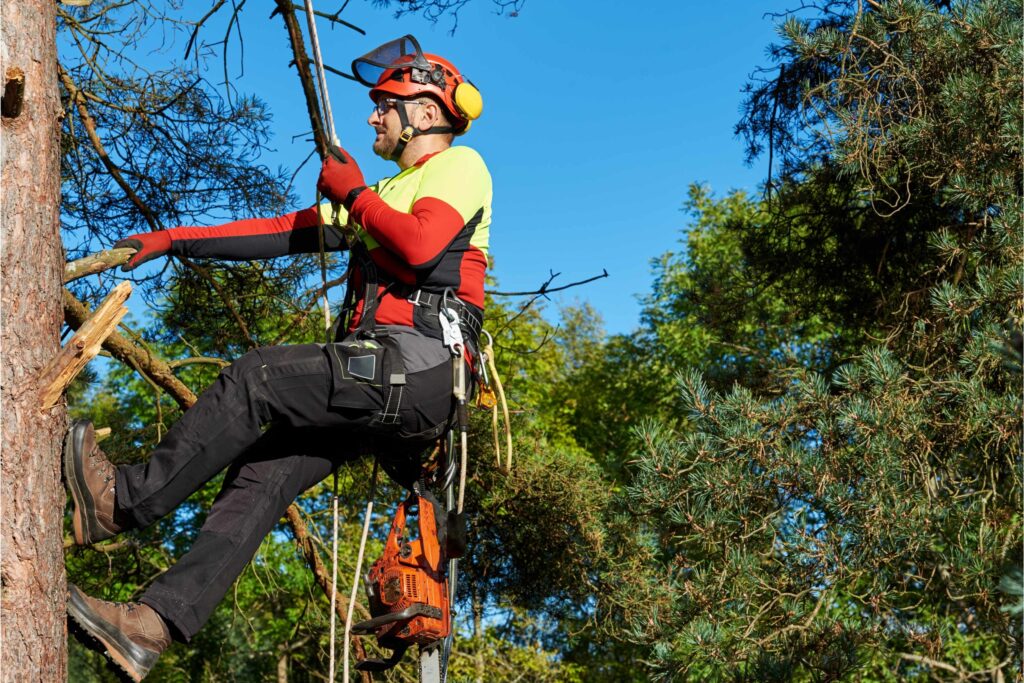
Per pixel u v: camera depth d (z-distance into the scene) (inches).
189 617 93.2
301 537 300.4
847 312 425.1
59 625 87.2
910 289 374.0
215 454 96.3
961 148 296.0
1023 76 284.0
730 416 295.3
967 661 397.4
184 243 118.0
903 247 381.4
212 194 280.4
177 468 94.9
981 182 294.7
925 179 316.2
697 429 303.7
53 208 92.9
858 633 281.9
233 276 289.7
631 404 853.8
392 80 119.2
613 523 340.2
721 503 288.2
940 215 348.2
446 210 105.4
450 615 118.0
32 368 88.0
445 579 116.0
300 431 105.6
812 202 402.9
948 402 287.9
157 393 258.4
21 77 89.6
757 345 489.7
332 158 108.0
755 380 417.7
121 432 328.5
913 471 278.4
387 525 405.7
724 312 448.8
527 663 420.5
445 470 115.1
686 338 770.8
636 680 593.3
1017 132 282.4
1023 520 272.8
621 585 333.4
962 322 300.2
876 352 292.5
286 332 274.5
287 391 98.3
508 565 359.9
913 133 296.7
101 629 89.7
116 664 90.4
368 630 110.2
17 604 83.8
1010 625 274.2
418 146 118.9
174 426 96.7
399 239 101.8
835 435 285.7
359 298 108.7
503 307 330.6
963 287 311.6
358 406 100.4
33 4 93.7
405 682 319.0
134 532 371.2
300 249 123.4
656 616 302.7
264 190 281.4
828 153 372.2
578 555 345.1
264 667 611.8
